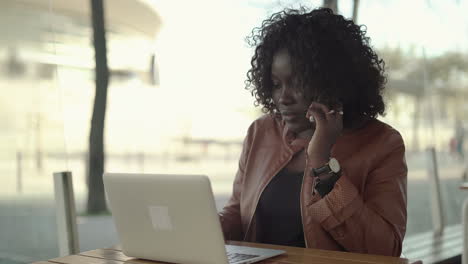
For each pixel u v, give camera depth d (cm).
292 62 162
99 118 365
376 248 143
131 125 382
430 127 535
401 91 503
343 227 143
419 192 506
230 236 179
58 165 335
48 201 327
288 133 176
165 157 400
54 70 336
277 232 165
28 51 330
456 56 569
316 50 161
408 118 512
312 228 156
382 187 153
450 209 557
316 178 146
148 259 141
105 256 151
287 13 179
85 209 360
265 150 179
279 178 171
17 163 326
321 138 146
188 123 405
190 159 409
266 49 174
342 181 142
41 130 332
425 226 498
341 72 162
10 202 326
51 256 323
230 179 411
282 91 168
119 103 375
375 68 174
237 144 413
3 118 324
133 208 135
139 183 130
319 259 130
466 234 143
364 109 169
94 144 364
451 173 566
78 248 256
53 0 338
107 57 366
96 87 361
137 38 381
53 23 339
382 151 158
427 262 366
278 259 132
